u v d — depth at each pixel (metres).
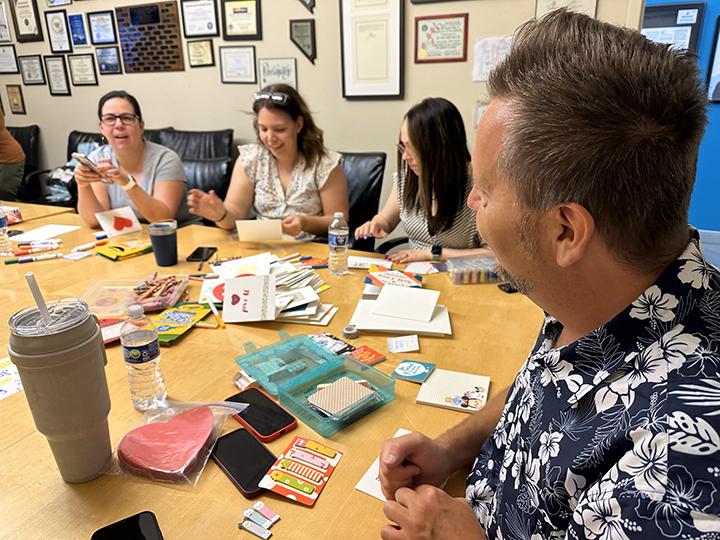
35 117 4.67
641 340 0.51
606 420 0.52
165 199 2.43
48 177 3.95
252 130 3.79
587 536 0.48
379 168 2.78
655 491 0.43
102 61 4.16
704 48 3.49
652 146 0.47
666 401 0.46
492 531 0.68
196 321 1.35
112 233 2.16
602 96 0.47
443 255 1.88
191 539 0.71
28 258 1.88
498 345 1.23
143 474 0.83
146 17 3.84
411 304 1.40
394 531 0.66
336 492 0.79
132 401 1.02
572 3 2.67
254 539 0.71
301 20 3.34
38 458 0.87
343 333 1.29
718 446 0.42
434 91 3.13
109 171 2.18
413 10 3.03
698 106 0.48
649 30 3.60
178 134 3.82
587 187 0.49
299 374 1.10
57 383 0.73
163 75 3.96
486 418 0.90
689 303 0.50
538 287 0.59
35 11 4.27
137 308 1.17
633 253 0.51
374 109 3.33
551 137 0.49
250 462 0.85
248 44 3.57
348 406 0.96
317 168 2.37
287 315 1.37
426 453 0.80
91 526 0.74
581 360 0.56
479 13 2.89
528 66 0.53
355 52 3.24
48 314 0.76
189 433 0.90
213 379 1.10
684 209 0.50
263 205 2.43
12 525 0.74
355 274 1.70
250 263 1.75
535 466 0.59
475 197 0.61
